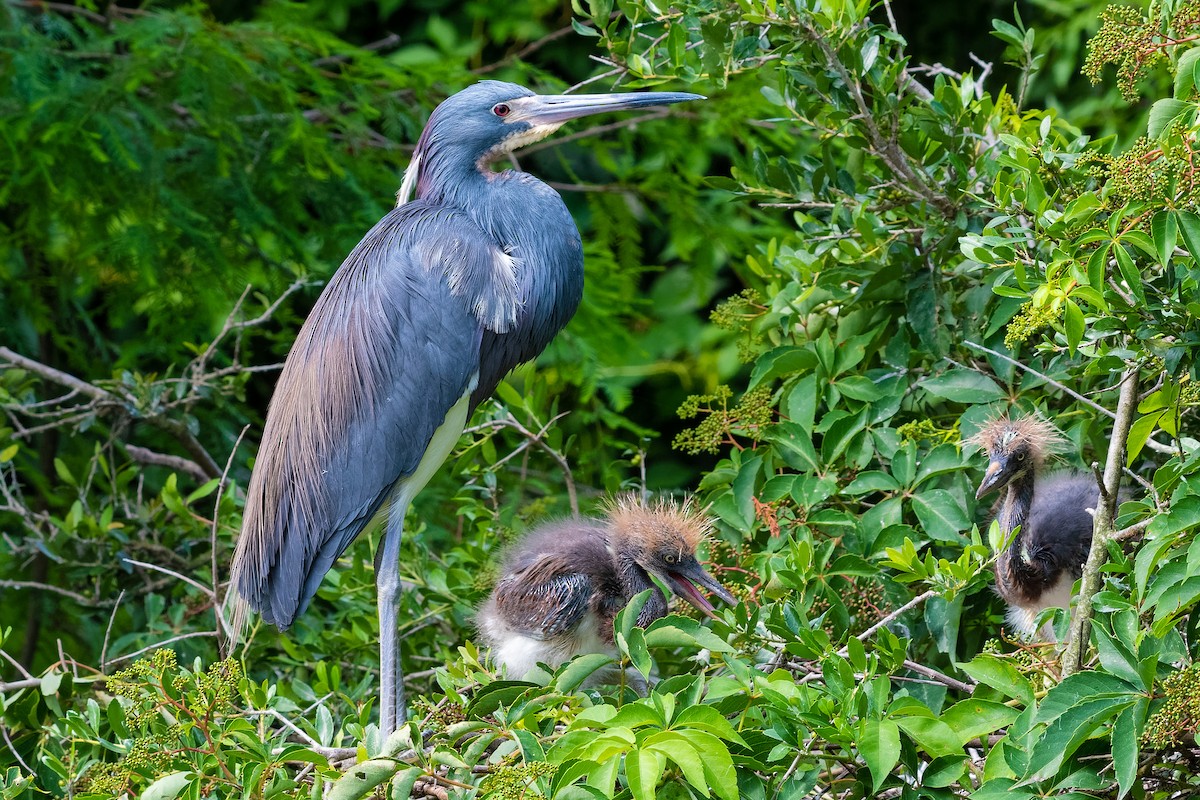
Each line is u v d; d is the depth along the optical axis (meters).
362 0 18.53
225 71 13.62
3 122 12.89
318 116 14.84
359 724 7.99
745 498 9.75
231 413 14.99
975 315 9.93
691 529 10.09
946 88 9.77
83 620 14.26
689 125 16.31
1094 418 9.72
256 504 10.08
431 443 10.16
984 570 8.40
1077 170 8.95
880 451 9.71
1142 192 7.06
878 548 9.05
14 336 15.30
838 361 9.98
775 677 7.52
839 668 7.23
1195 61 7.26
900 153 9.81
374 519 10.47
